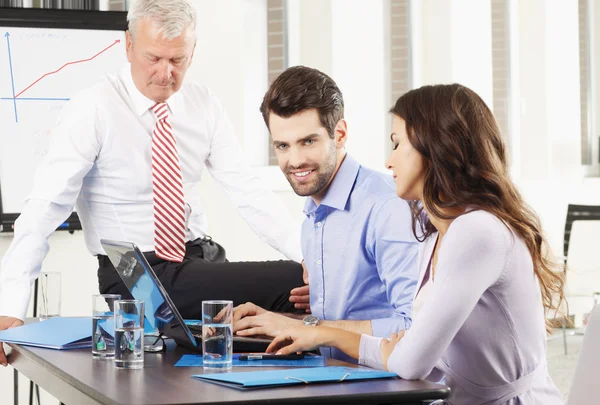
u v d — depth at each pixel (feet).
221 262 11.00
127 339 6.27
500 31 24.04
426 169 6.56
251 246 16.97
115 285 10.62
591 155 26.17
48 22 14.60
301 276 10.56
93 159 10.52
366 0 19.86
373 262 8.29
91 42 14.80
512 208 6.39
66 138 10.32
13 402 14.89
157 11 10.21
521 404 6.42
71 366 6.42
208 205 16.60
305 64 19.63
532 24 24.39
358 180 8.43
